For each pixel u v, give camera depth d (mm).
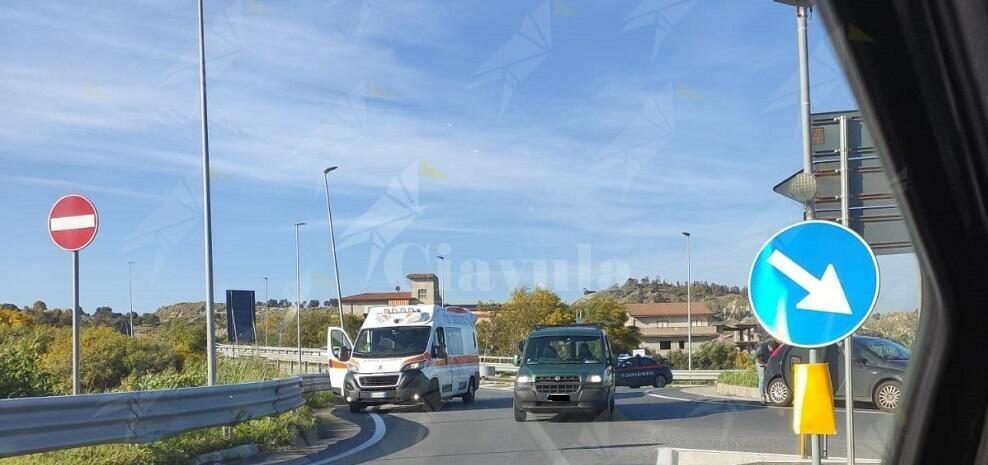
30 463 8016
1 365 11852
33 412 7266
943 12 2957
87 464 8180
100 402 8094
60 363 13148
